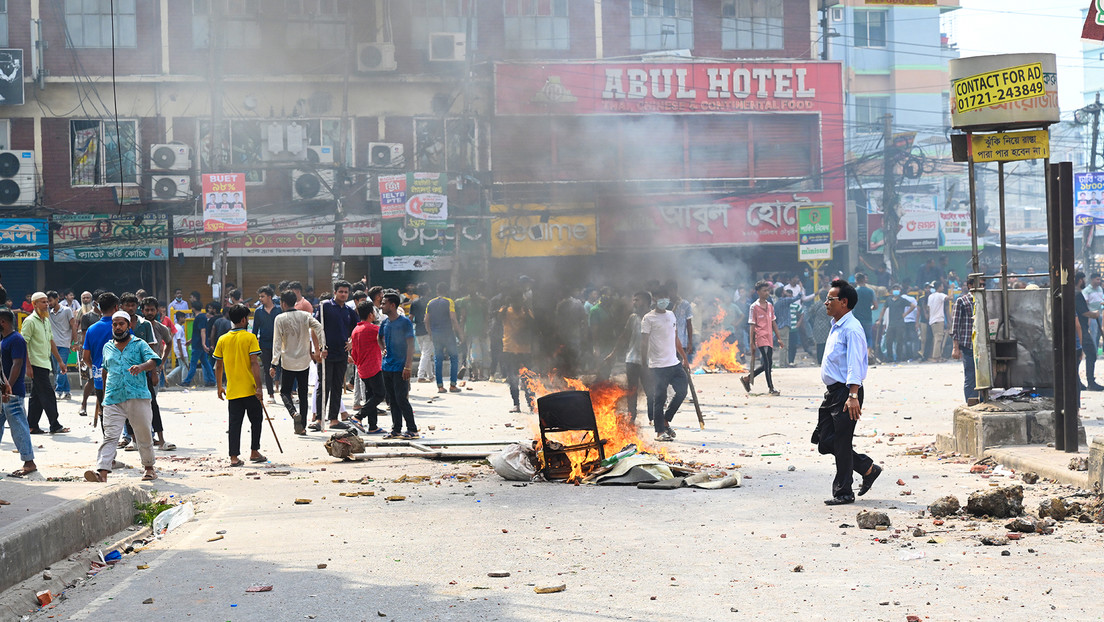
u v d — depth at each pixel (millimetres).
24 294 31531
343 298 14203
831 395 8266
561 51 33688
